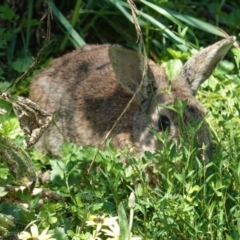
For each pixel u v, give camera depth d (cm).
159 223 935
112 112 1169
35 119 935
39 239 867
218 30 1388
